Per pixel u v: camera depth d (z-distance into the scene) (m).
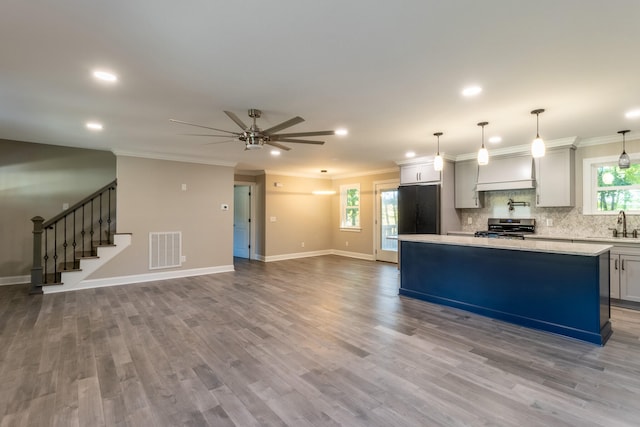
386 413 1.93
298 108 3.31
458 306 3.97
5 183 5.11
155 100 3.08
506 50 2.16
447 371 2.44
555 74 2.53
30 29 1.90
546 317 3.24
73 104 3.18
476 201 5.75
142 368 2.49
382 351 2.79
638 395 2.12
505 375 2.38
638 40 2.02
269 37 2.01
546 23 1.85
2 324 3.43
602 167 4.69
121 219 5.39
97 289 4.98
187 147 5.19
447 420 1.87
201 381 2.30
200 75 2.55
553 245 3.39
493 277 3.65
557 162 4.80
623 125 3.94
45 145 5.36
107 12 1.74
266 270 6.64
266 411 1.95
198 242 6.16
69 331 3.25
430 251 4.28
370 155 5.89
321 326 3.39
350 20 1.83
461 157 5.91
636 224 4.38
